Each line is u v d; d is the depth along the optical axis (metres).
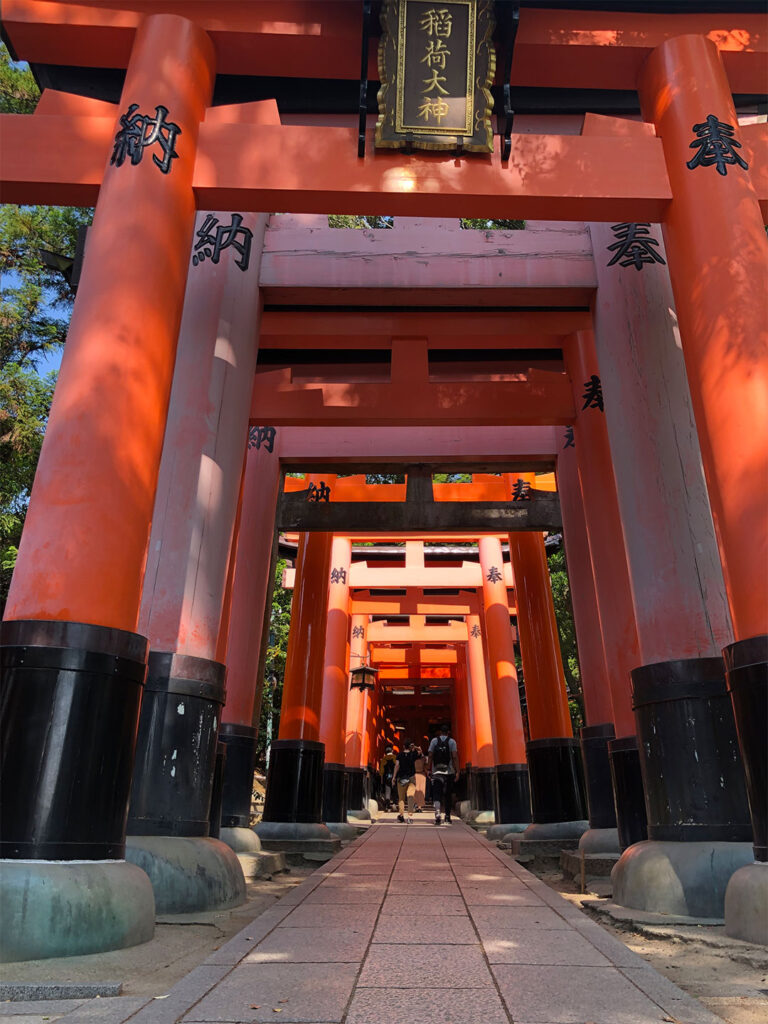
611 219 6.38
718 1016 2.93
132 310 5.18
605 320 8.31
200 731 6.15
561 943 3.81
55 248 17.16
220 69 6.77
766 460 5.05
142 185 5.58
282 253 8.94
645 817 8.15
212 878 5.53
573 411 10.70
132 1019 2.62
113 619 4.55
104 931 3.92
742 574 4.96
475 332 9.74
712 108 6.15
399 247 8.95
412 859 8.18
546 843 11.34
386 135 6.09
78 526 4.58
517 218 6.32
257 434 12.14
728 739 5.91
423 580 20.12
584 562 11.67
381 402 10.80
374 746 29.55
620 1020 2.62
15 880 3.77
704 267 5.71
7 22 6.32
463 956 3.53
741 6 6.57
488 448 12.44
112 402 4.91
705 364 5.52
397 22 6.10
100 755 4.27
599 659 10.99
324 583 13.63
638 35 6.55
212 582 6.94
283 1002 2.81
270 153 6.09
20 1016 2.81
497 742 16.92
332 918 4.48
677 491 6.96
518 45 6.51
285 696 12.62
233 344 7.98
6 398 15.45
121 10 6.38
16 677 4.22
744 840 5.64
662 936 4.80
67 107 6.16
